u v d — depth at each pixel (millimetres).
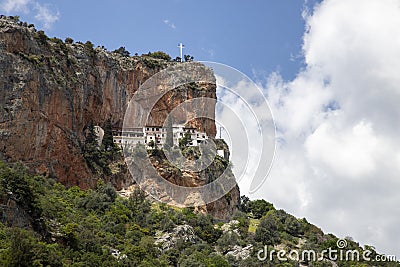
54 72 146500
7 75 132000
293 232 153375
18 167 123562
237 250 128375
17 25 141500
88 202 128000
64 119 144250
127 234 117875
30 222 97625
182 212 143625
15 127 129500
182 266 109688
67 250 91562
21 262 78312
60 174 139125
